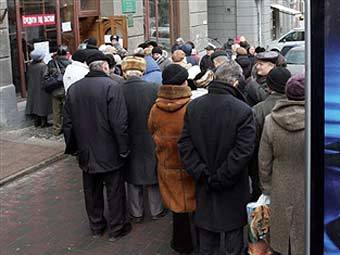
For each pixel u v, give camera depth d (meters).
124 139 4.88
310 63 2.17
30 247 5.05
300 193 3.53
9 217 5.86
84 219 5.71
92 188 5.13
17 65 10.81
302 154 3.48
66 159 8.22
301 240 3.56
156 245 4.99
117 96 4.84
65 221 5.68
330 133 2.19
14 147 8.73
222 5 24.17
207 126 3.81
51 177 7.30
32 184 7.02
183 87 4.50
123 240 5.11
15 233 5.41
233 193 3.90
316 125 2.20
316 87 2.18
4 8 9.77
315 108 2.19
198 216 4.03
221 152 3.77
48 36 11.68
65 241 5.16
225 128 3.74
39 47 11.23
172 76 4.50
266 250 3.80
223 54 5.88
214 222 3.93
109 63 5.57
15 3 10.69
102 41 12.99
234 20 24.20
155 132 4.62
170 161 4.52
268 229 3.76
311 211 2.26
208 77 5.41
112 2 13.28
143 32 14.88
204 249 4.11
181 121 4.43
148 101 5.16
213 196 3.91
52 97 9.49
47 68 9.38
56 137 9.45
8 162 7.84
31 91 10.05
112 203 5.06
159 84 5.36
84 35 13.01
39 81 9.91
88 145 4.91
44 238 5.26
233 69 3.88
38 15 11.35
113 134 4.90
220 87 3.82
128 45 13.95
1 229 5.52
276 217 3.63
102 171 4.91
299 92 3.49
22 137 9.45
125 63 5.31
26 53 11.01
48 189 6.79
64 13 12.16
